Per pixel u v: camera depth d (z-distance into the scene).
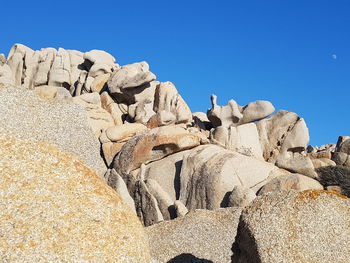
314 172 35.00
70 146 27.48
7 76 47.47
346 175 34.12
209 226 24.55
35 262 12.62
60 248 13.03
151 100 42.34
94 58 49.22
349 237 15.13
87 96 41.41
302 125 38.34
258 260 15.20
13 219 13.26
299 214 15.62
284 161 36.38
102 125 40.50
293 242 15.12
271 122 39.41
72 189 14.30
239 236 16.61
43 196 13.88
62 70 48.97
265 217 15.88
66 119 27.16
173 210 30.89
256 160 33.56
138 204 32.03
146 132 35.81
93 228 13.69
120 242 13.70
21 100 25.20
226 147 37.38
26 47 50.06
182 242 23.59
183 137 34.81
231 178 31.94
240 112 40.41
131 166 34.59
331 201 15.77
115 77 43.50
